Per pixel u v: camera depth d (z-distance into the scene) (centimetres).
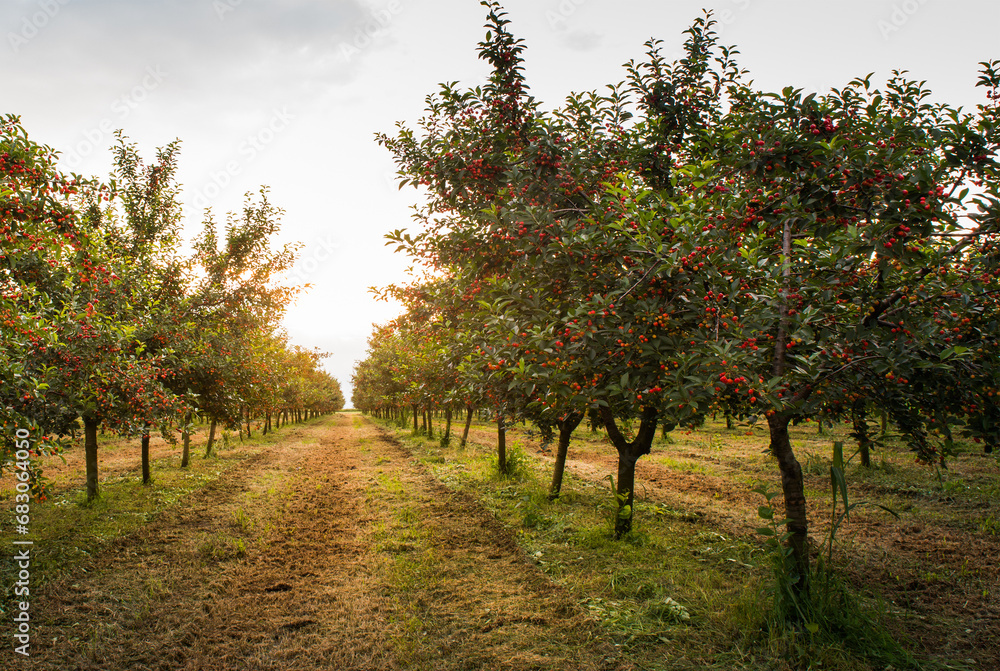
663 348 487
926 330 431
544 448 977
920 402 510
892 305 464
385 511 904
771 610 463
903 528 740
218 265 1175
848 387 481
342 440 2422
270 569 635
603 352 516
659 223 459
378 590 570
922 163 455
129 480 1162
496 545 705
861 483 1019
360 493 1066
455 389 956
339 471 1370
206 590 570
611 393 491
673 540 711
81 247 618
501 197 648
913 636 450
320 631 484
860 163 446
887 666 401
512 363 525
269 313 1281
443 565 632
